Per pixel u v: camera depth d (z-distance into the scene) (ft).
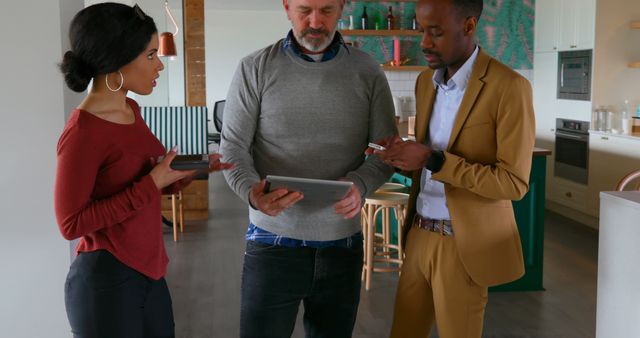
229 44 52.39
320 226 7.95
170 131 23.03
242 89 8.02
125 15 6.51
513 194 7.59
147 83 6.80
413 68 28.96
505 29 29.37
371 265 16.43
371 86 8.10
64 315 9.74
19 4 9.29
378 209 16.26
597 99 23.43
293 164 7.95
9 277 9.60
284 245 8.00
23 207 9.52
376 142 8.13
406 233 8.76
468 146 7.89
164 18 26.78
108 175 6.66
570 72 25.02
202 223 25.02
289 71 7.88
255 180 7.69
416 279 8.58
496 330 13.89
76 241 10.18
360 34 28.99
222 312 15.14
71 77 6.55
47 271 9.64
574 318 14.58
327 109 7.89
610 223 8.88
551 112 26.66
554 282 17.12
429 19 7.59
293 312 8.25
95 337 6.70
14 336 9.70
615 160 22.15
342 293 8.20
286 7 7.81
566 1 25.25
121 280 6.70
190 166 6.95
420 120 8.46
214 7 50.06
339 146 7.98
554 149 26.32
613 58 23.35
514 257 8.16
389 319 14.51
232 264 19.21
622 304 8.67
